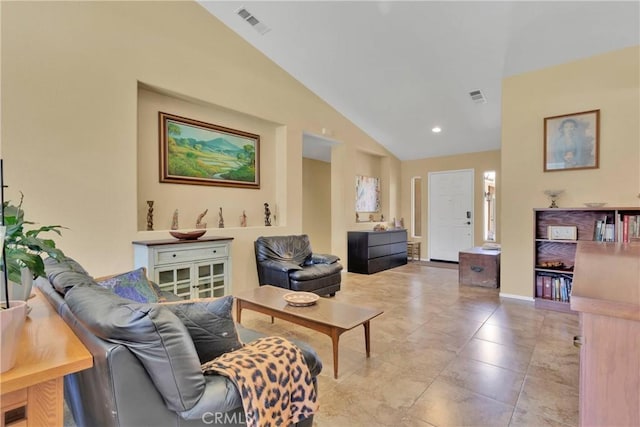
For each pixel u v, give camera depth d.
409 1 3.11
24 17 2.51
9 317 0.82
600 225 3.58
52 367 0.85
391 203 7.54
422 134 6.36
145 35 3.20
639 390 0.74
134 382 1.02
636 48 3.44
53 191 2.64
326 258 4.50
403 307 3.81
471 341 2.82
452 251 7.25
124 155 3.04
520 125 4.08
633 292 0.81
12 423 0.84
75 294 1.25
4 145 2.43
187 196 3.74
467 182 7.07
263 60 4.35
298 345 1.67
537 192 3.99
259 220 4.52
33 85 2.55
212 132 3.95
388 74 4.43
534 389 2.07
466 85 4.48
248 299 2.77
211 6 3.65
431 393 2.03
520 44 3.53
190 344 1.12
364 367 2.36
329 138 5.53
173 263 3.19
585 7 2.95
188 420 1.12
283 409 1.28
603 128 3.61
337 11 3.38
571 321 3.31
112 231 2.96
